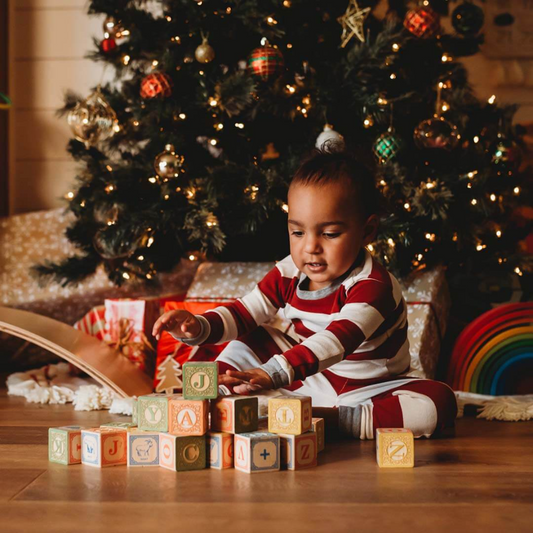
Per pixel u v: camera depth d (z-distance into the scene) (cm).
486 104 213
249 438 104
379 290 129
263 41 190
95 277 239
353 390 136
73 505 89
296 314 139
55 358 237
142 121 201
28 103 293
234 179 192
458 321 222
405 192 186
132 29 206
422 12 192
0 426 143
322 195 126
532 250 240
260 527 81
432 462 113
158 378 175
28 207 293
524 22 277
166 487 97
